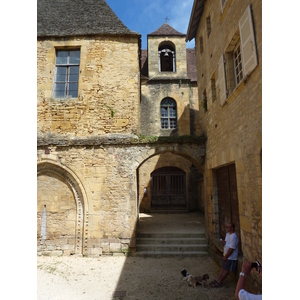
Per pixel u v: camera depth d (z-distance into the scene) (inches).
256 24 158.4
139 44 374.0
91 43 338.0
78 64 340.2
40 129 317.4
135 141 310.8
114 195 299.9
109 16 362.9
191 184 558.9
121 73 333.7
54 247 295.3
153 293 196.2
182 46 597.6
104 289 204.7
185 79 574.6
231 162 221.5
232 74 228.2
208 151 307.4
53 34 335.3
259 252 157.3
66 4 375.9
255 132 161.8
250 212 171.9
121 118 323.0
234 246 199.9
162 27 625.3
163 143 317.1
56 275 234.5
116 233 293.0
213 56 283.4
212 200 291.7
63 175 307.9
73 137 313.3
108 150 309.9
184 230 345.1
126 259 279.0
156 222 413.4
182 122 558.9
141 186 554.9
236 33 203.6
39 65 332.5
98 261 273.1
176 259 279.7
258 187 157.4
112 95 327.6
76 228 297.6
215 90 292.7
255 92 161.3
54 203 304.5
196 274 235.0
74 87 335.3
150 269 248.7
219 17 254.5
